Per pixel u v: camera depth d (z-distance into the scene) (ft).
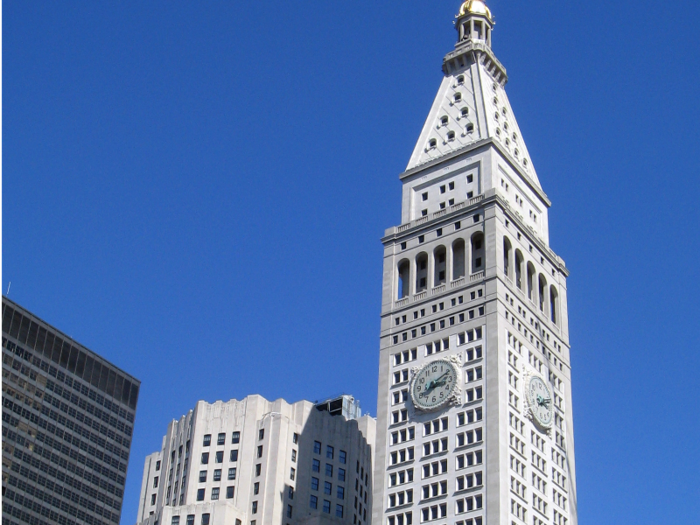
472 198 582.76
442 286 569.23
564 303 612.70
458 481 507.71
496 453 501.56
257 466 640.99
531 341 564.30
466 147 612.70
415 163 634.43
